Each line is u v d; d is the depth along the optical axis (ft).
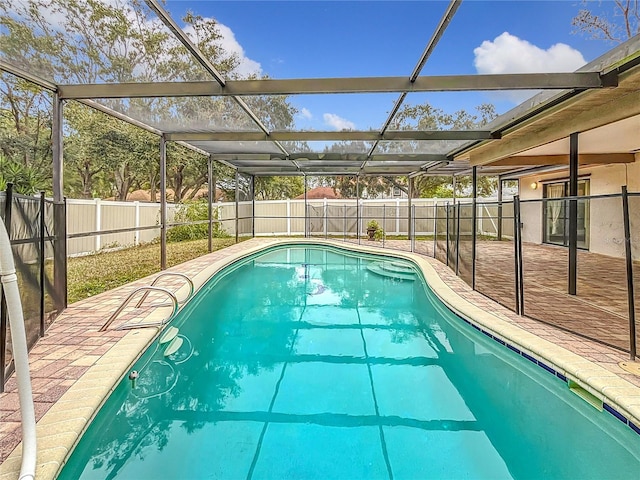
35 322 11.50
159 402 10.31
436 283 21.70
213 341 15.31
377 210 53.78
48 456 6.39
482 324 14.26
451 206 26.45
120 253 34.42
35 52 12.74
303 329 16.92
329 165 41.34
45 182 29.91
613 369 9.75
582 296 18.16
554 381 10.58
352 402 10.33
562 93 15.48
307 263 35.09
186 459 8.00
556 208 40.16
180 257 32.58
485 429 9.02
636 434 7.89
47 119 39.22
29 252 10.93
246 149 31.53
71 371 9.71
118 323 13.85
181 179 59.77
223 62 13.44
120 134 45.65
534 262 29.86
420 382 11.59
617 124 18.02
